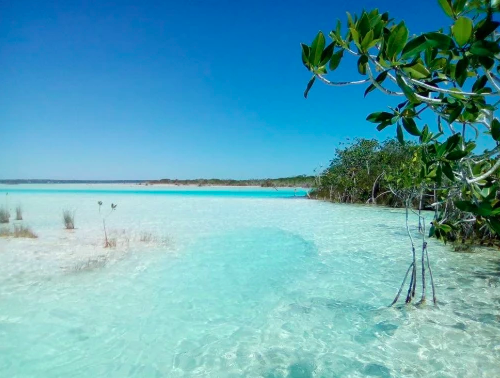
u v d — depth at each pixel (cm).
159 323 435
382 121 197
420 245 870
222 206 1922
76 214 1462
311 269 659
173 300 506
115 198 2523
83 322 434
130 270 645
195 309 477
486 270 653
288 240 929
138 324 432
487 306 485
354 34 166
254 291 545
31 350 369
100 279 590
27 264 668
